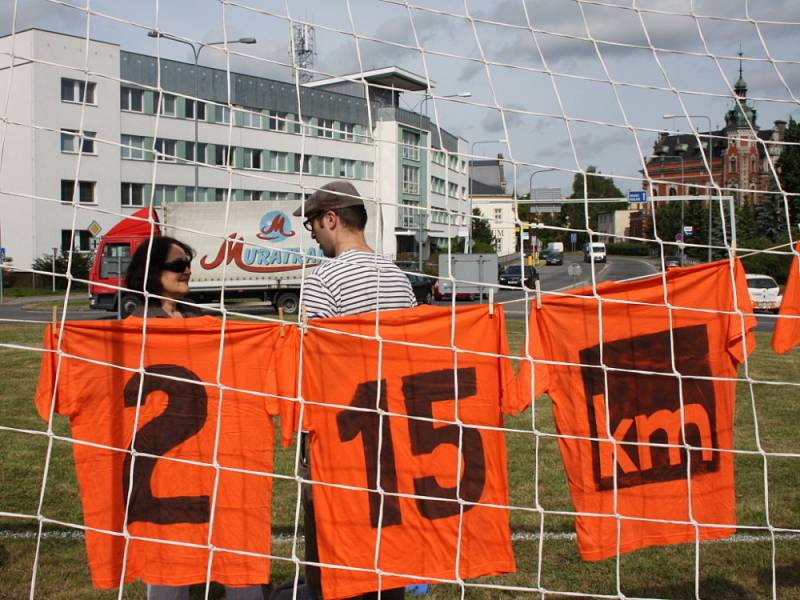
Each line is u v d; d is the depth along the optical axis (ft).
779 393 31.30
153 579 10.14
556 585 12.73
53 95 97.09
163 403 10.13
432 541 10.10
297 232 80.02
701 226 98.17
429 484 10.12
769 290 69.82
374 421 10.03
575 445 10.62
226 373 10.09
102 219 104.47
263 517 10.21
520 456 20.99
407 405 10.08
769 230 46.68
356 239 10.19
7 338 50.01
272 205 79.82
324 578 9.90
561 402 10.61
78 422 10.00
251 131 97.30
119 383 10.08
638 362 10.82
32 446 21.83
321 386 9.96
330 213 10.05
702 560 13.67
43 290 102.27
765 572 13.12
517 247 67.46
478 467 10.25
